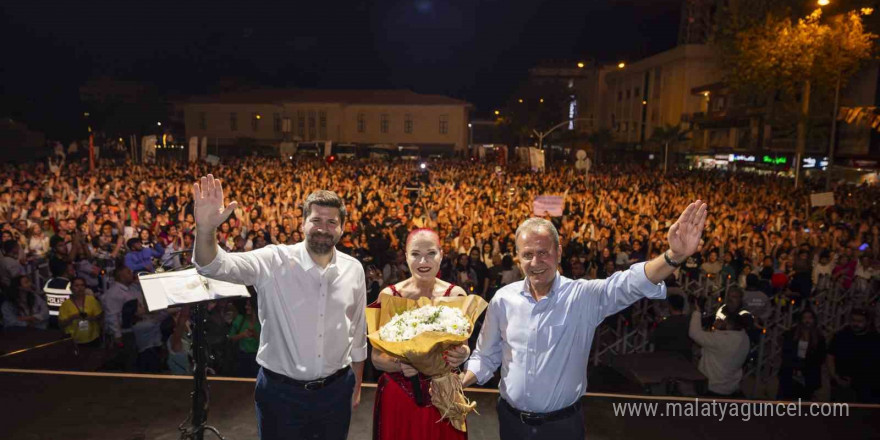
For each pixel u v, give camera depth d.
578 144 65.31
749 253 11.63
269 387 3.33
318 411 3.35
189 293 3.52
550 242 3.04
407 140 63.16
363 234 12.41
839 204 21.00
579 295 3.11
